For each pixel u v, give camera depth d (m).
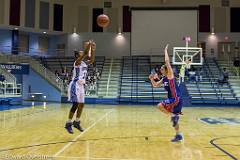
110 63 23.80
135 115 11.95
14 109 14.17
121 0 26.31
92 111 13.95
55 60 24.05
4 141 5.67
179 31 24.70
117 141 5.81
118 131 7.25
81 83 5.94
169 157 4.44
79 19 26.55
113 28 26.36
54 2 25.80
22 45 26.16
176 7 24.69
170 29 24.80
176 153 4.73
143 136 6.48
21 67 20.28
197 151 4.89
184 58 18.12
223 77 20.94
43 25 25.27
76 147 5.13
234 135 6.71
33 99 21.48
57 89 21.14
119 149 5.00
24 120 9.53
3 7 23.39
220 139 6.14
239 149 5.06
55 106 16.81
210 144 5.55
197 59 20.72
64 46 26.88
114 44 26.30
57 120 9.56
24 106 16.59
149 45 24.94
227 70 22.64
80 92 5.94
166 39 24.78
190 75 21.30
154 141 5.85
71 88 5.96
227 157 4.45
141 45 25.02
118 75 22.42
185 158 4.38
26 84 21.92
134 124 8.81
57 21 25.92
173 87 5.86
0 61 21.27
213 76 21.80
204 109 16.27
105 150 4.90
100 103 20.34
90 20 26.50
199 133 7.03
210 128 8.02
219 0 25.92
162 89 20.97
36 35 26.86
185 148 5.15
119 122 9.34
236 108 17.28
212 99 19.56
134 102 20.11
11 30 25.33
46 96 21.48
